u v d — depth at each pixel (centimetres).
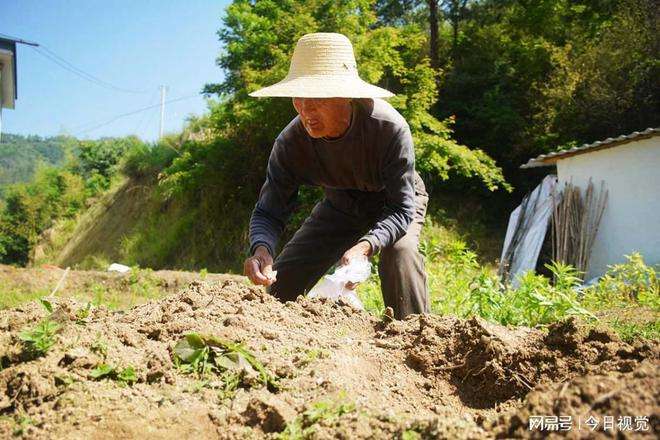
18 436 212
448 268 652
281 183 397
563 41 2277
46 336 261
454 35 2491
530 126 2053
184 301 331
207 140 1934
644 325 462
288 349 280
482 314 491
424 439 193
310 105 349
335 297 369
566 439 167
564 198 1295
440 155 1714
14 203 3253
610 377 190
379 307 520
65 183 3119
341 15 1662
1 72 1558
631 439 161
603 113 1888
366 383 269
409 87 1720
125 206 2436
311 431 205
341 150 370
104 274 1021
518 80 2208
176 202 2091
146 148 2545
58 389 235
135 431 214
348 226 425
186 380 250
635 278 777
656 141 1184
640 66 1866
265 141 1759
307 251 427
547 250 1323
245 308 326
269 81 1617
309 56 348
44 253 2844
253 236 384
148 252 1988
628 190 1220
